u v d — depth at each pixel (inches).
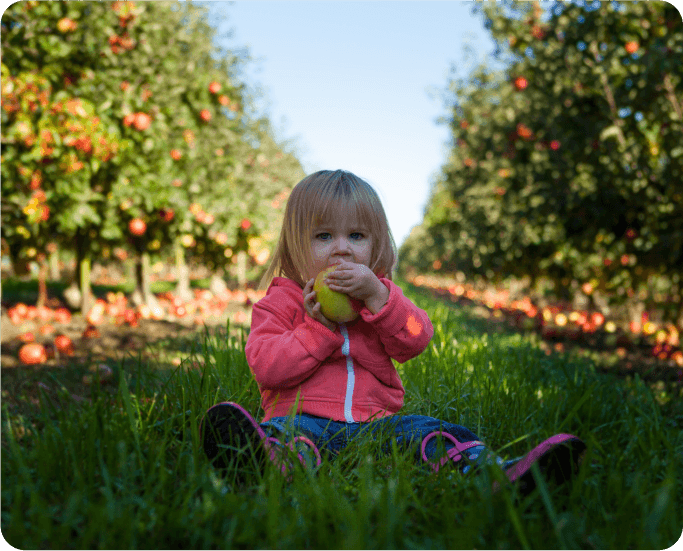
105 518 44.3
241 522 45.6
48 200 219.6
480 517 46.2
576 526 47.2
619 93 203.5
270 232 367.9
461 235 455.5
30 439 68.6
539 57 228.1
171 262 575.5
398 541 44.5
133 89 225.6
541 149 247.3
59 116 192.1
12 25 195.9
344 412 68.3
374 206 74.2
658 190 201.2
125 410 70.3
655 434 72.8
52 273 652.7
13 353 168.4
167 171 254.2
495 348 129.8
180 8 279.6
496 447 75.7
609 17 201.9
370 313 69.4
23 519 48.2
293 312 73.5
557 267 328.2
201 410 71.3
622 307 332.5
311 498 47.8
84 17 216.5
